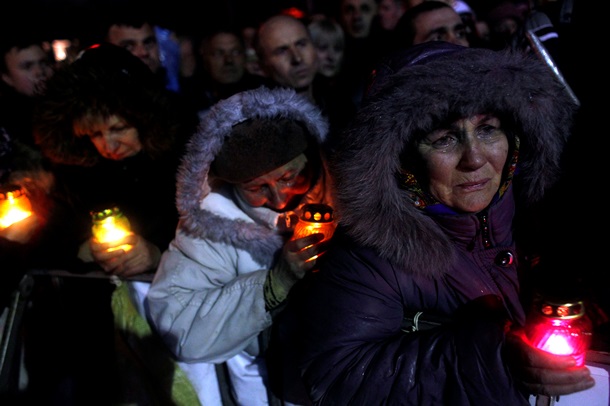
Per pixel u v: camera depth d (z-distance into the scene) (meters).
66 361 2.45
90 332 2.45
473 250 1.42
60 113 2.18
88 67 2.16
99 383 2.46
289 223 1.75
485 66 1.24
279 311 1.69
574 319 1.17
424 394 1.33
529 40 1.71
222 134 1.59
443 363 1.33
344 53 4.41
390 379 1.36
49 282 2.36
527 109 1.29
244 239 1.72
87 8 5.31
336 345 1.42
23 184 2.43
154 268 1.93
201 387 1.96
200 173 1.65
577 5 1.98
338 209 1.45
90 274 1.99
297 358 1.71
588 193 1.54
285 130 1.60
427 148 1.31
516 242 1.56
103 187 2.38
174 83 4.68
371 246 1.42
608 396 1.47
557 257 1.46
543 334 1.18
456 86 1.21
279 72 3.42
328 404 1.43
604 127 1.59
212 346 1.70
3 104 2.80
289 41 3.37
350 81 4.11
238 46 4.21
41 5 5.37
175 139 2.29
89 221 2.39
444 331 1.39
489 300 1.42
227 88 4.09
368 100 1.37
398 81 1.29
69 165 2.39
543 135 1.37
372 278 1.42
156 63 4.00
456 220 1.37
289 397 1.79
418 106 1.24
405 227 1.36
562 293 1.18
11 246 2.02
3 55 3.60
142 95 2.18
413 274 1.40
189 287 1.75
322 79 3.77
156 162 2.31
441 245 1.37
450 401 1.31
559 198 1.55
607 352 1.45
